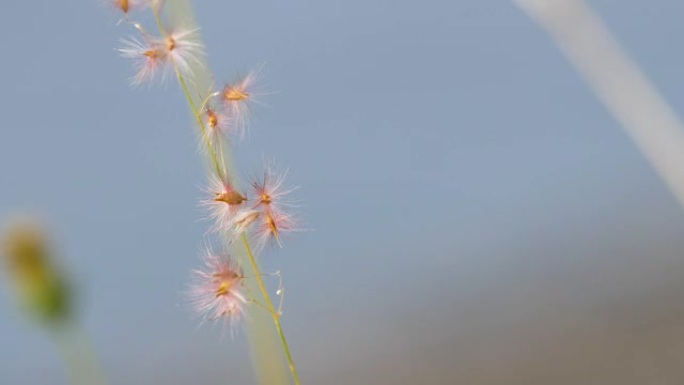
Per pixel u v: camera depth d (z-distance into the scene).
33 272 0.33
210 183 0.32
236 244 0.32
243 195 0.32
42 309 0.33
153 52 0.32
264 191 0.32
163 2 0.32
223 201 0.32
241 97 0.32
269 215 0.32
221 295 0.32
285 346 0.31
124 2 0.32
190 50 0.32
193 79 0.32
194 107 0.32
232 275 0.32
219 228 0.32
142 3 0.32
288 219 0.32
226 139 0.32
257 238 0.32
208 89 0.32
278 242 0.32
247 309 0.33
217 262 0.32
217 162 0.32
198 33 0.32
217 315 0.32
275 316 0.31
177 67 0.32
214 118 0.32
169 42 0.32
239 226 0.32
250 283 0.32
